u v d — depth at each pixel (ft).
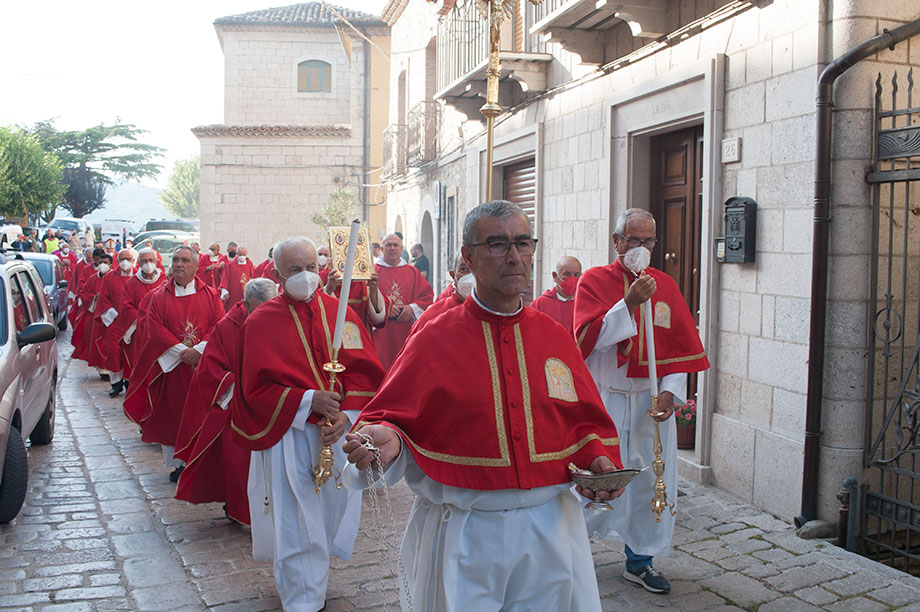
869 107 16.30
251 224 85.05
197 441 17.11
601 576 15.16
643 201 24.68
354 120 84.89
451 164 44.52
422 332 8.84
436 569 8.59
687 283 23.18
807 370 17.11
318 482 12.60
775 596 14.16
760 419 18.67
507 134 34.04
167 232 95.45
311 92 98.68
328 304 14.51
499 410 8.41
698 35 20.92
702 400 20.34
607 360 14.67
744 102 19.16
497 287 8.52
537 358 8.76
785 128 17.83
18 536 17.37
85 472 22.50
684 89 21.48
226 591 14.61
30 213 123.03
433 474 8.24
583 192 27.32
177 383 21.95
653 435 14.51
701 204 22.34
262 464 13.53
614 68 25.08
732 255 19.25
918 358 15.69
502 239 8.47
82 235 104.99
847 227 16.40
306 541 13.16
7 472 17.69
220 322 17.81
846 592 14.30
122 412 30.78
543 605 8.46
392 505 19.63
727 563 15.60
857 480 16.55
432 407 8.42
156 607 13.93
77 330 40.09
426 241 52.54
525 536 8.39
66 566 15.74
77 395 34.14
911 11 16.56
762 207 18.58
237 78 98.02
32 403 21.31
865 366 16.57
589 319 14.21
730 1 19.77
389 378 8.77
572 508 8.87
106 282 33.76
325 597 13.88
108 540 17.20
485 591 8.34
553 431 8.61
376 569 15.55
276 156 84.84
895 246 16.87
